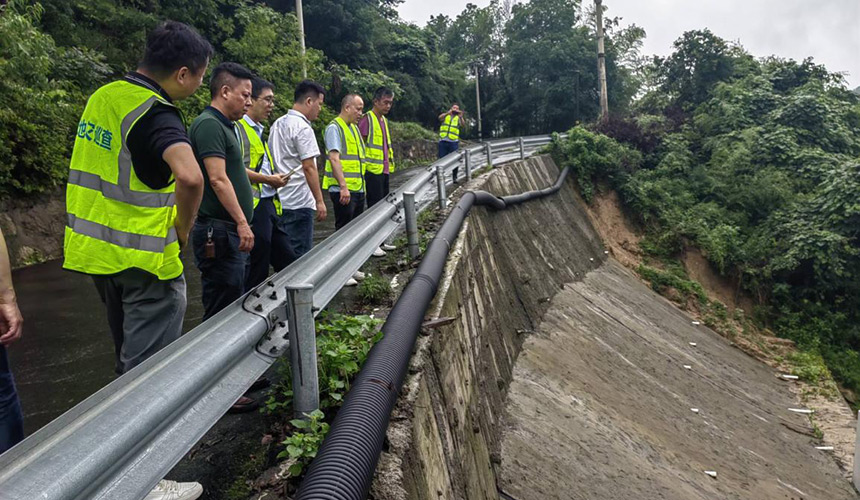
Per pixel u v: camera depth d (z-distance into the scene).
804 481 8.55
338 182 5.88
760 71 25.52
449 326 4.83
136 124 2.35
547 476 5.46
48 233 8.53
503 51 44.62
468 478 4.06
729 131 22.12
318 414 2.70
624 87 37.84
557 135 19.34
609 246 17.59
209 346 2.20
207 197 3.39
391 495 2.59
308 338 2.81
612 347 10.33
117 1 14.59
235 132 3.52
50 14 11.95
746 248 17.58
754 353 14.59
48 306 5.77
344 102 6.38
